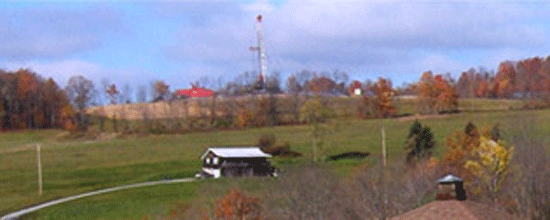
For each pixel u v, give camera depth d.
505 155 93.56
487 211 41.38
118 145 184.12
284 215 88.38
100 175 145.75
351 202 89.50
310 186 90.81
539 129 141.75
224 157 137.50
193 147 176.88
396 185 89.50
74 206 112.31
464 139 126.50
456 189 43.09
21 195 126.88
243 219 88.81
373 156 140.25
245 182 112.06
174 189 121.75
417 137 134.62
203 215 91.75
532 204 85.50
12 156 171.88
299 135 184.88
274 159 154.38
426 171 96.56
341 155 155.50
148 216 98.06
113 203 112.56
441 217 40.31
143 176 142.75
